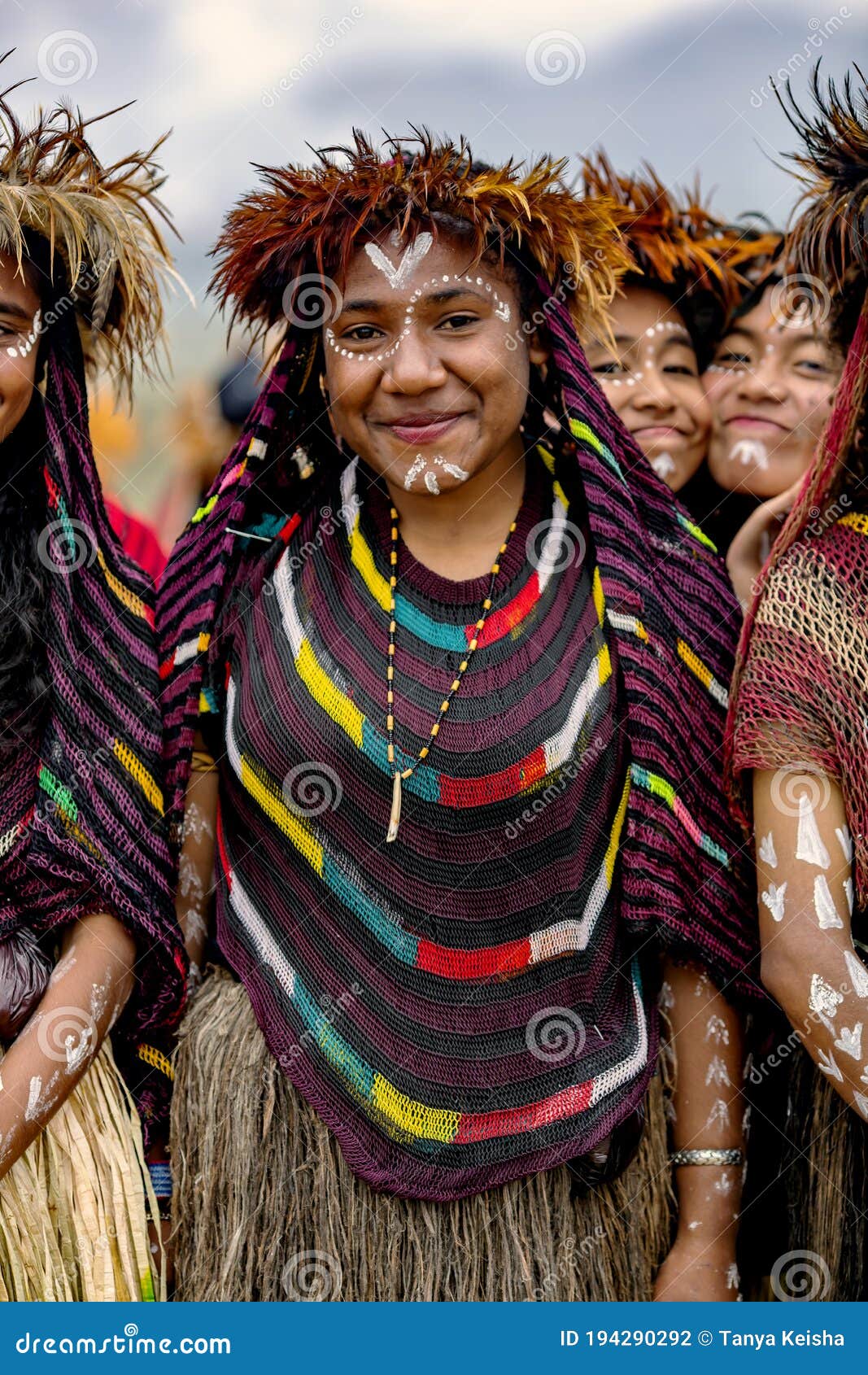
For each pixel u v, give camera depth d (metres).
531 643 1.83
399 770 1.78
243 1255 1.81
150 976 1.86
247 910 1.86
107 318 1.92
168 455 2.89
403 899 1.80
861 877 1.69
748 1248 2.03
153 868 1.84
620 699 1.85
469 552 1.87
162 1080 1.92
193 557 1.92
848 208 1.75
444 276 1.75
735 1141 1.92
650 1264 1.90
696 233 2.52
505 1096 1.80
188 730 1.86
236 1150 1.82
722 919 1.87
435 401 1.76
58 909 1.81
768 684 1.72
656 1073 1.90
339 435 1.88
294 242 1.78
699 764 1.88
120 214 1.87
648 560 1.90
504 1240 1.80
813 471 1.74
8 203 1.74
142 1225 1.86
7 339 1.79
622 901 1.84
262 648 1.87
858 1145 1.89
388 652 1.82
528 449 1.95
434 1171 1.78
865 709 1.68
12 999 1.79
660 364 2.43
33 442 1.87
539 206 1.79
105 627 1.87
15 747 1.81
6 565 1.84
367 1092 1.79
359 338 1.78
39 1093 1.76
